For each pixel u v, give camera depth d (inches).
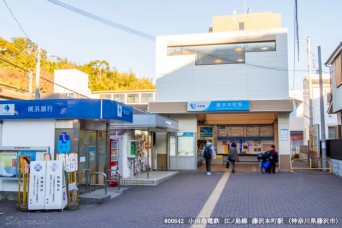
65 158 381.4
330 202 395.5
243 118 929.5
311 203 390.3
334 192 466.9
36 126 426.9
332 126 1236.5
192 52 818.8
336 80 769.6
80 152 434.0
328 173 710.5
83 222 314.0
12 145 429.7
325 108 1246.3
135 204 398.3
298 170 768.9
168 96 815.7
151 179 565.0
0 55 1261.1
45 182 368.2
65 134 417.1
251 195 445.7
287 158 758.5
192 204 391.9
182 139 805.9
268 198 423.5
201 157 940.0
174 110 789.2
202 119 920.9
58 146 416.5
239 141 999.6
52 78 1514.5
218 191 481.4
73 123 416.5
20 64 1350.9
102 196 418.0
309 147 960.9
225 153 995.9
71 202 382.0
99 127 488.4
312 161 898.1
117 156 552.4
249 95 783.1
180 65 817.5
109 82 2288.4
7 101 428.5
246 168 843.4
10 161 417.7
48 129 422.9
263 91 778.8
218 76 799.7
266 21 993.5
